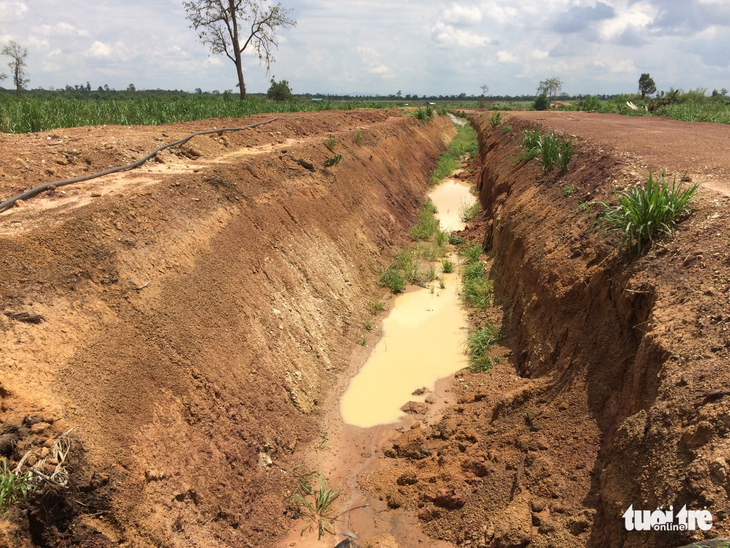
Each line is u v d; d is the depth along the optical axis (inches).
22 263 186.1
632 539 135.7
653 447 146.9
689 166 316.5
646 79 1798.7
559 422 206.4
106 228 225.0
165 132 406.3
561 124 712.4
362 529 205.6
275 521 205.5
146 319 209.0
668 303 187.3
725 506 117.7
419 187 767.7
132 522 151.6
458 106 3270.2
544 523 168.6
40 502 134.3
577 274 258.4
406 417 276.4
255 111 823.1
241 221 318.0
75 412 159.0
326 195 447.8
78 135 356.2
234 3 992.2
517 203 440.8
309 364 295.6
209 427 205.3
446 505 205.3
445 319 390.6
